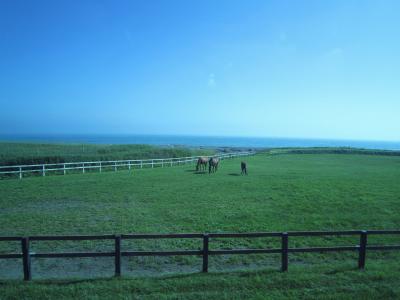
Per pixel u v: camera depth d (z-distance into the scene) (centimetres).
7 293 671
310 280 746
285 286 720
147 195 1850
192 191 1988
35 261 928
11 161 3053
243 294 679
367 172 3145
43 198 1742
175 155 4647
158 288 703
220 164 4069
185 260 942
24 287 700
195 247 1052
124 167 3528
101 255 762
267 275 773
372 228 1275
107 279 754
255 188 2103
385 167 3762
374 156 5834
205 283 726
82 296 666
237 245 1071
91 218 1359
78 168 3108
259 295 674
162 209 1527
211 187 2138
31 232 1166
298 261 941
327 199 1753
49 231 1181
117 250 764
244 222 1322
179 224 1291
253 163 4256
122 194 1875
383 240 1127
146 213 1452
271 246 1064
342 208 1562
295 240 1118
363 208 1560
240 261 937
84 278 764
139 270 871
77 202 1658
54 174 2859
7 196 1786
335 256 977
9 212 1438
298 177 2677
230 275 776
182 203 1656
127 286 711
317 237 1147
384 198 1788
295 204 1639
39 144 5834
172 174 2864
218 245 1072
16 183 2255
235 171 3169
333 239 1132
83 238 746
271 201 1708
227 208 1553
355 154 6356
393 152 6306
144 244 1081
